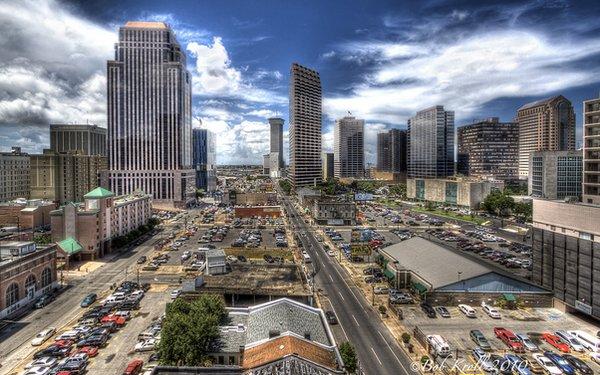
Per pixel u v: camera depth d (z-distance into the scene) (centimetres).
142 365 7344
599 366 7262
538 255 10712
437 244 13275
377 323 9238
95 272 13500
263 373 5109
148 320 9456
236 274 11225
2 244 10712
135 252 16538
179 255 16025
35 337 8538
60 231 15362
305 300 10031
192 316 6862
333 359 5831
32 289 10700
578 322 9212
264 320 6931
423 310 9944
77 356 7412
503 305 10050
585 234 9144
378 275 12738
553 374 6938
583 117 12394
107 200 16375
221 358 6425
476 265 10856
